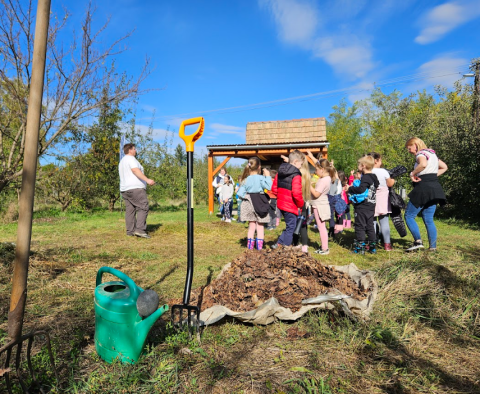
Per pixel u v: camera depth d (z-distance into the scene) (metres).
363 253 6.06
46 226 9.62
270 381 2.08
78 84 6.83
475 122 12.16
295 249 3.58
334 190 7.99
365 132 33.62
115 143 14.09
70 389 1.98
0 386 1.94
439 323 2.92
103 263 5.18
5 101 6.19
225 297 3.11
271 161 19.80
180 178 17.44
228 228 9.62
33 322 2.92
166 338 2.48
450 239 7.71
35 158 1.69
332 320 2.86
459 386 2.06
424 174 5.63
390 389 2.03
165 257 5.79
